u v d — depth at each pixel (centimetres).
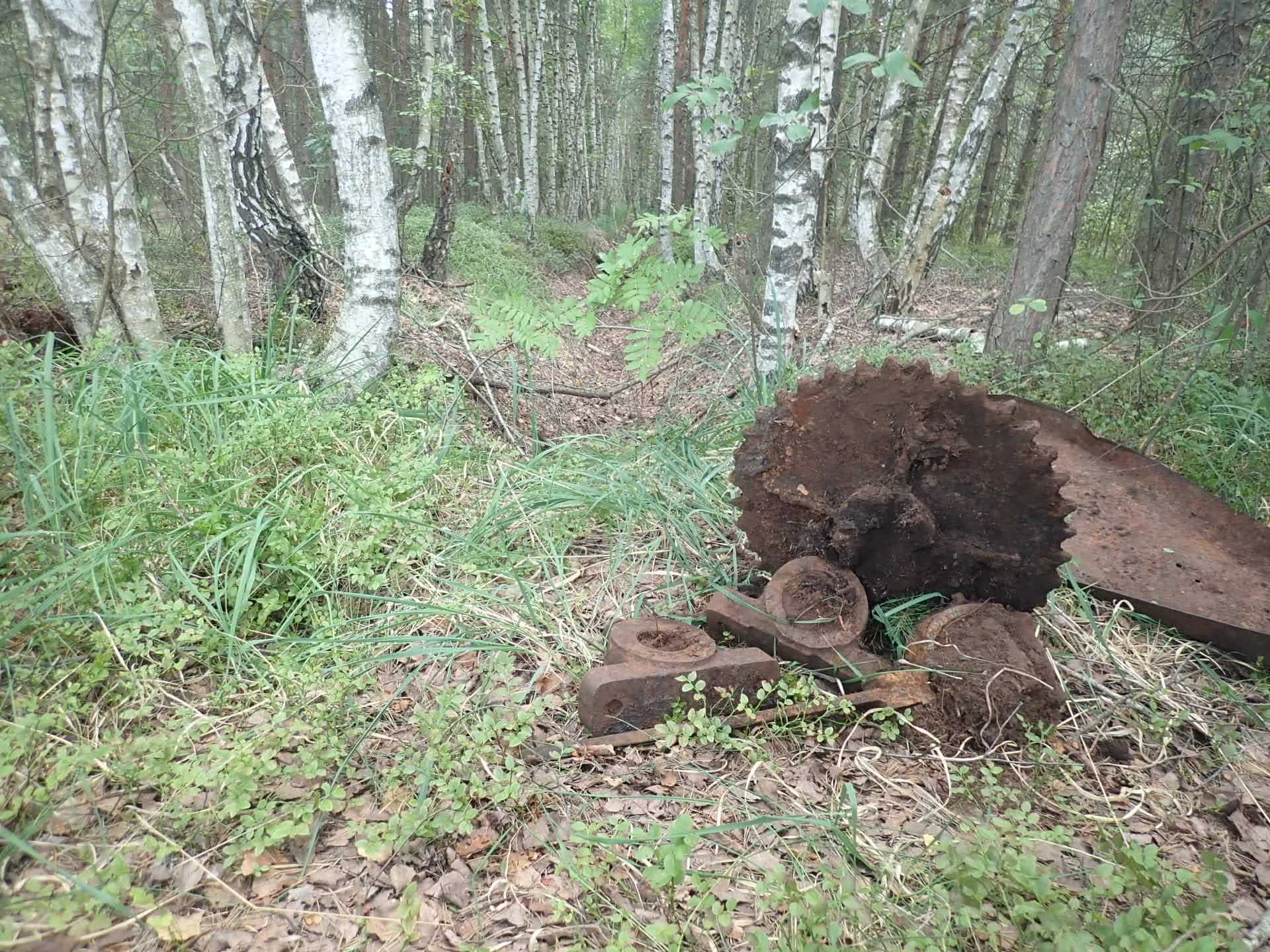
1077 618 323
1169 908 167
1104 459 411
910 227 1055
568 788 231
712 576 337
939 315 946
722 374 636
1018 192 1603
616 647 266
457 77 1171
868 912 187
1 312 492
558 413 618
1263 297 584
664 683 253
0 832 175
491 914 192
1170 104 620
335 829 213
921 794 236
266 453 373
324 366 484
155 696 249
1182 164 591
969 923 175
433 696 270
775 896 182
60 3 420
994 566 289
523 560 351
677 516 387
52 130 456
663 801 229
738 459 317
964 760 248
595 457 446
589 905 192
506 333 379
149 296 484
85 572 260
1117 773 251
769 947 176
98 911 173
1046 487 271
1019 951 173
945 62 1435
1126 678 290
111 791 211
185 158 733
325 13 440
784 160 507
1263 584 322
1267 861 218
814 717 262
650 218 371
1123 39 538
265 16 730
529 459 455
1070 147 553
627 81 2600
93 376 374
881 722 261
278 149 759
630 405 664
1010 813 209
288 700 253
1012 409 267
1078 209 567
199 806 211
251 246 645
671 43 1454
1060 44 1195
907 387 275
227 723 246
